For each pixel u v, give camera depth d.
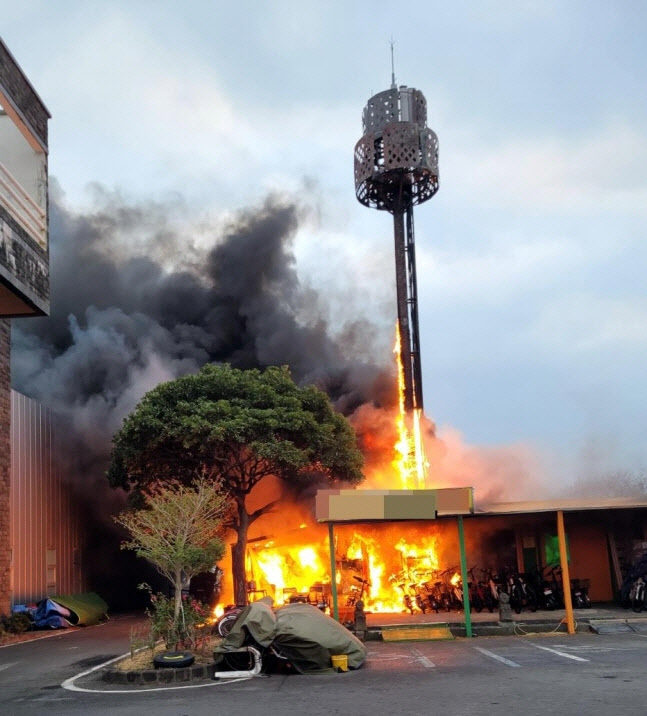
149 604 43.22
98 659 17.59
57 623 27.25
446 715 9.24
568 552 24.16
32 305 14.62
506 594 20.02
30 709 11.34
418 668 13.93
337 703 10.59
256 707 10.55
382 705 10.23
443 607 23.09
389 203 44.59
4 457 26.56
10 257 13.38
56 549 35.16
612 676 11.70
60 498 36.41
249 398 28.59
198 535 16.47
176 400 28.38
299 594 26.00
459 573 24.69
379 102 44.31
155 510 17.45
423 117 44.69
